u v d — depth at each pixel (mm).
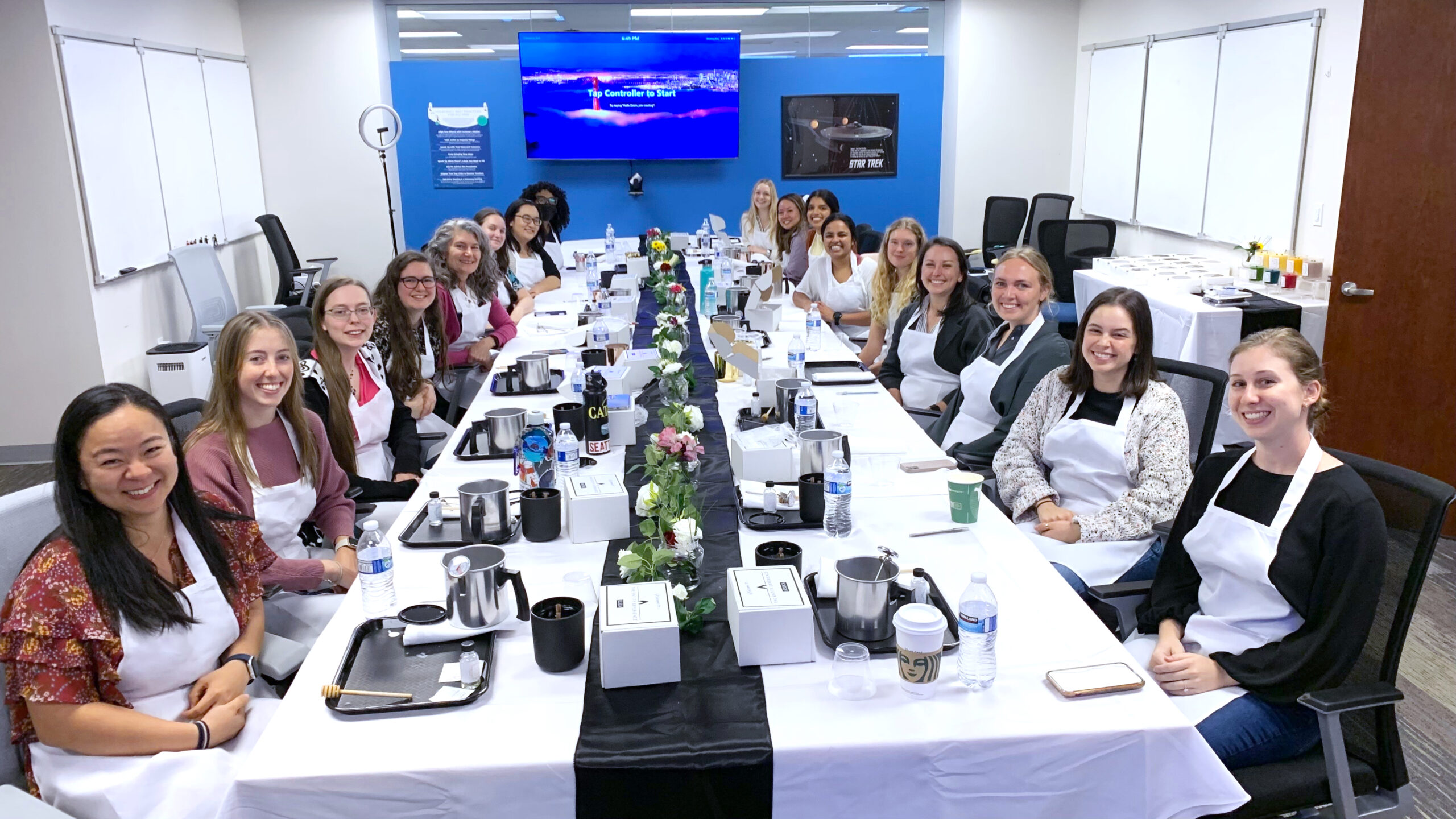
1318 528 1786
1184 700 1817
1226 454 2025
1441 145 3742
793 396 2928
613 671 1567
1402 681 2891
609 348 3600
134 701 1672
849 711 1502
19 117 5074
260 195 7984
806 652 1654
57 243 5230
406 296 3545
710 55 8352
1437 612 3314
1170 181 6941
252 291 7840
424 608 1827
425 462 3422
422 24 8242
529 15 8305
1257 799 1652
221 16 7383
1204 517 1965
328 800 1377
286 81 7914
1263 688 1778
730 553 2092
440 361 3973
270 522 2328
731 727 1460
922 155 8805
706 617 1805
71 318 5324
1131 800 1468
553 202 6797
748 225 7680
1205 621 1910
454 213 8594
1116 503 2451
